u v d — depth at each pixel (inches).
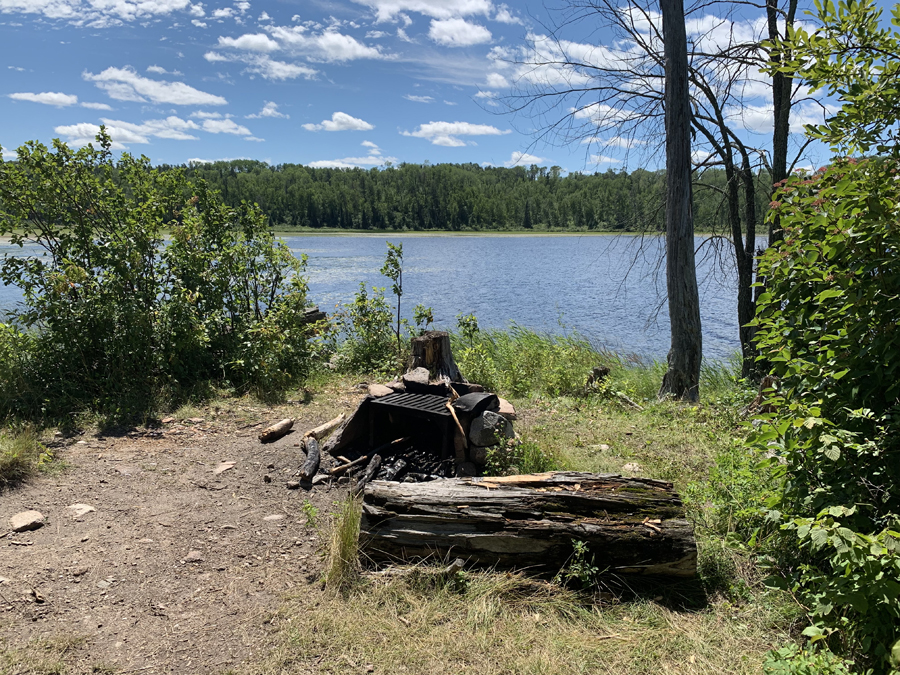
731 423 267.7
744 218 438.3
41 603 132.8
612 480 152.9
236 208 349.7
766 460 135.2
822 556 132.5
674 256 336.2
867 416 121.9
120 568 148.3
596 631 125.7
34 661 114.6
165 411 268.2
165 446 231.9
